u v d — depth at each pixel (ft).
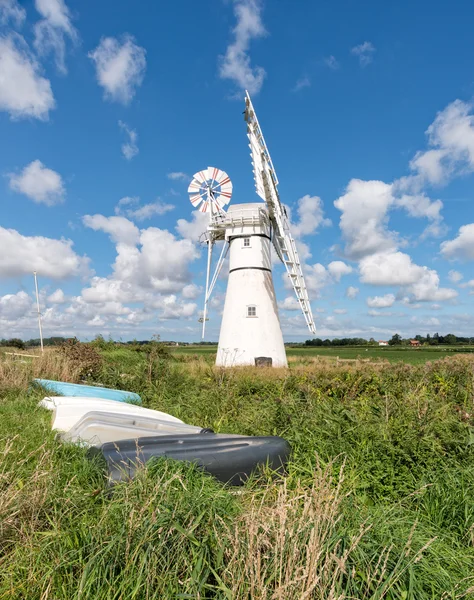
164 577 8.78
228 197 93.09
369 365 61.52
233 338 84.58
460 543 12.48
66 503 11.96
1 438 17.49
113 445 15.48
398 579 9.39
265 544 9.26
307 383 37.76
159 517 9.89
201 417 27.71
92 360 46.50
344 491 14.48
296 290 85.35
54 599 8.32
